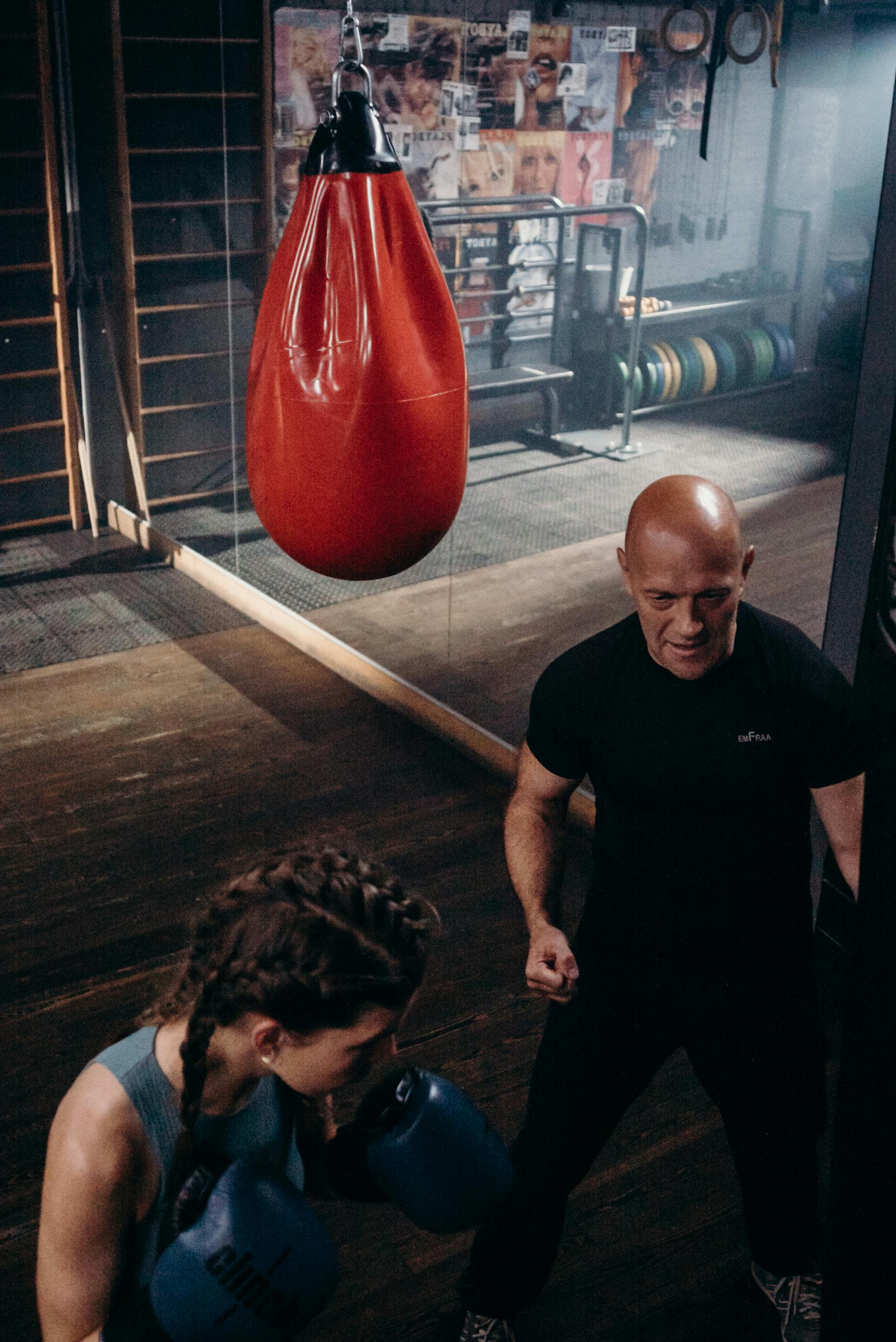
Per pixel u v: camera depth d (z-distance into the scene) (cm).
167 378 515
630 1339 200
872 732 92
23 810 354
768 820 155
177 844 338
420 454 168
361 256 161
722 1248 218
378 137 164
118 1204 105
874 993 93
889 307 238
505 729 377
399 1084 136
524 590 365
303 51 404
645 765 156
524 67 312
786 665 153
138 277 511
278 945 100
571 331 325
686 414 297
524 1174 166
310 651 458
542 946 162
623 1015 166
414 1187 129
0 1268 210
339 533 172
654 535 143
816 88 242
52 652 459
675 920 160
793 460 274
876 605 92
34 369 555
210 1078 108
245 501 494
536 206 322
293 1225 108
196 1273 105
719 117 264
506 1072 257
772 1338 201
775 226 260
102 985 282
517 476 358
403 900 109
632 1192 230
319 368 164
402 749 394
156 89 473
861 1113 96
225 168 461
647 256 296
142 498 554
